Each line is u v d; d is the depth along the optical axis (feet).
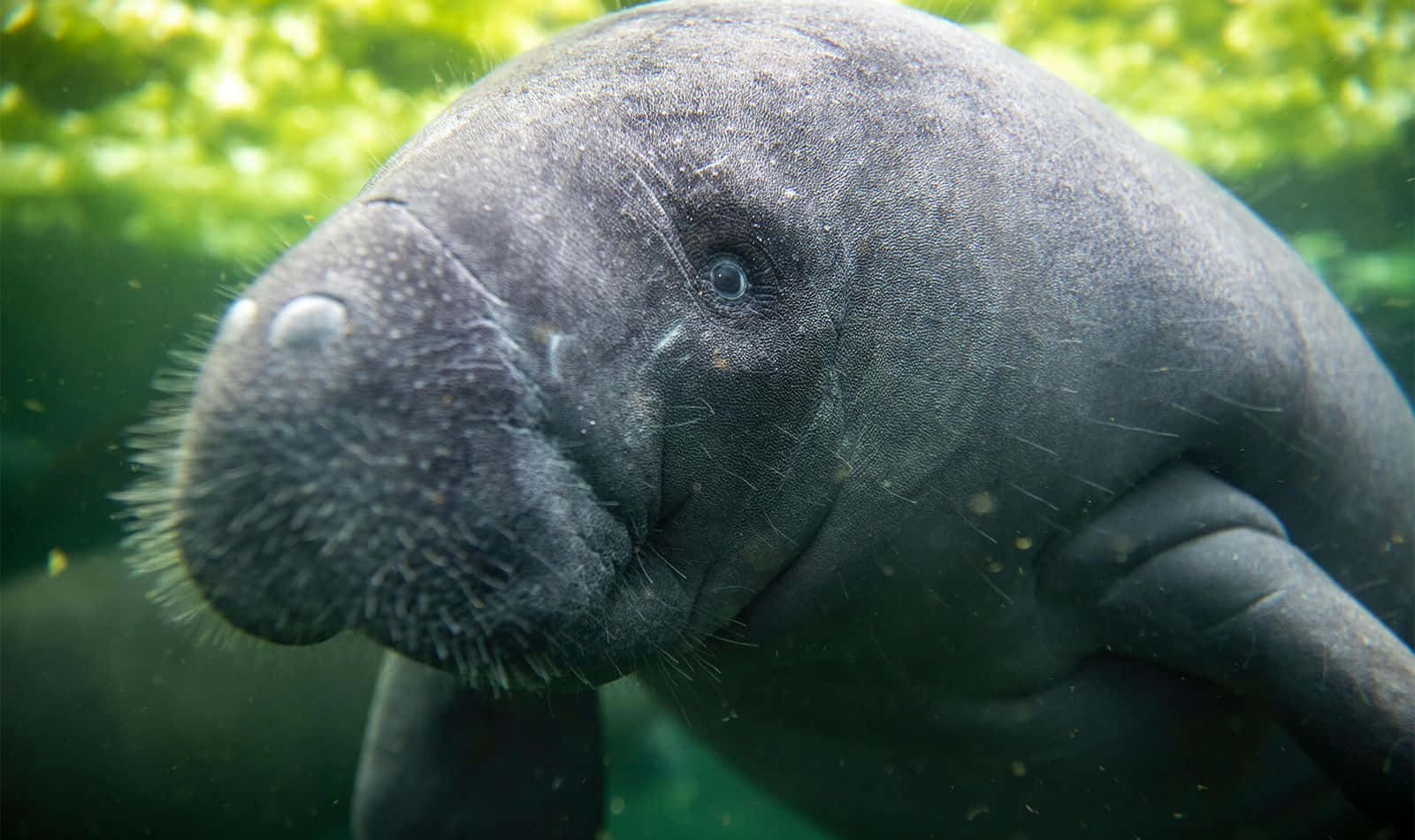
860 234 6.39
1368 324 32.91
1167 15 28.91
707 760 40.70
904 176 6.63
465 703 9.12
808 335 6.14
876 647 7.68
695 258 5.86
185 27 27.43
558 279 5.38
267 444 4.84
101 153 29.96
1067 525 7.58
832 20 7.16
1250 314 8.21
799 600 7.06
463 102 6.45
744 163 6.02
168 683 18.51
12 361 39.75
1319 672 7.06
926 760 8.64
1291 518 8.96
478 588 5.16
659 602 6.40
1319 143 30.42
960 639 7.71
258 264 7.49
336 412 4.86
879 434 6.64
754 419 6.11
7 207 32.01
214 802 19.24
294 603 4.98
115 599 18.83
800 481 6.46
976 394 6.85
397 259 5.14
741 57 6.48
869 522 6.82
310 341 4.89
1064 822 8.82
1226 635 7.39
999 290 6.89
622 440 5.59
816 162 6.30
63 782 18.13
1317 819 8.96
